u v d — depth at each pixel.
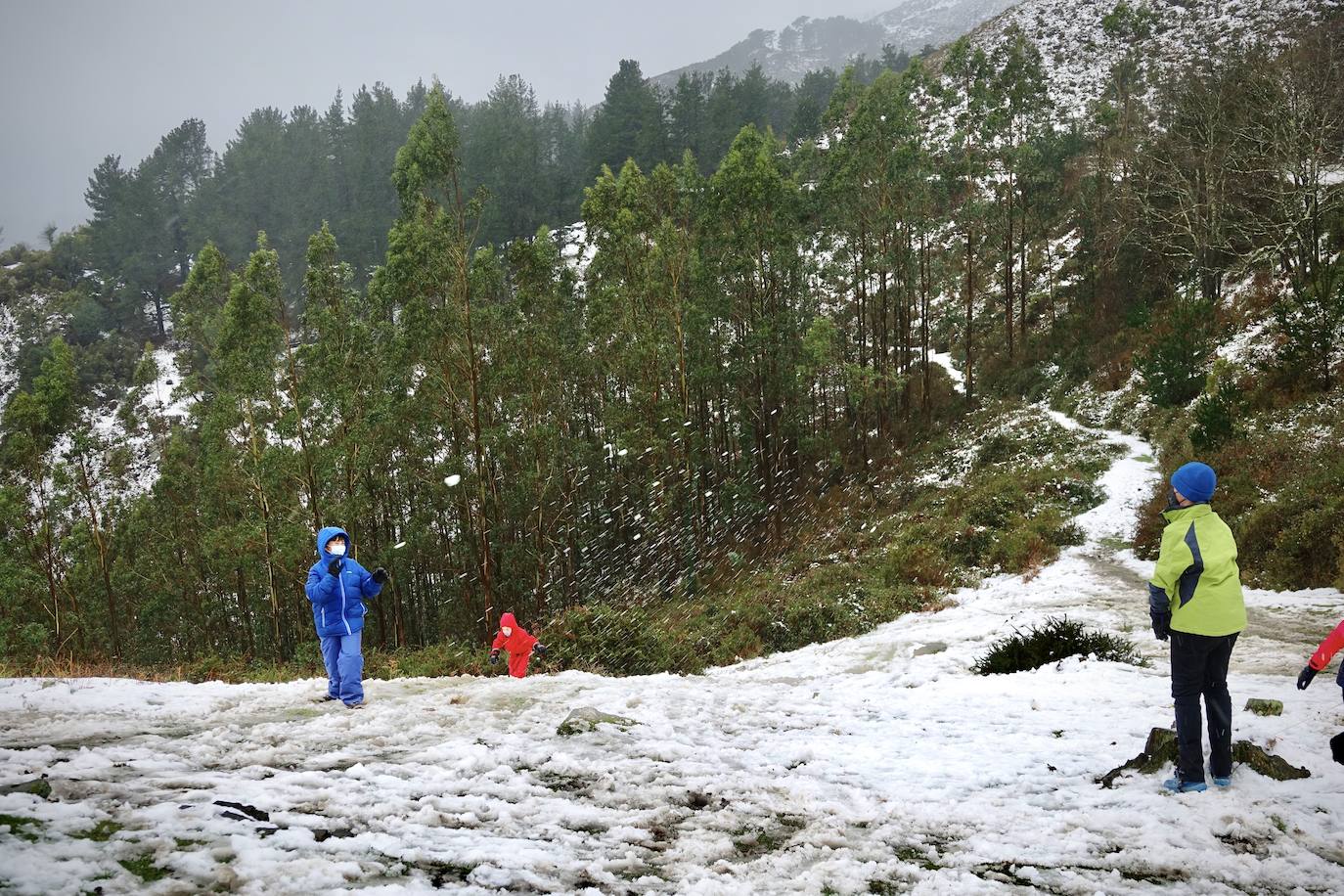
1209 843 3.86
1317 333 27.91
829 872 3.48
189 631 41.56
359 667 7.55
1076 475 31.12
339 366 35.91
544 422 35.41
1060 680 9.40
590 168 97.38
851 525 35.53
